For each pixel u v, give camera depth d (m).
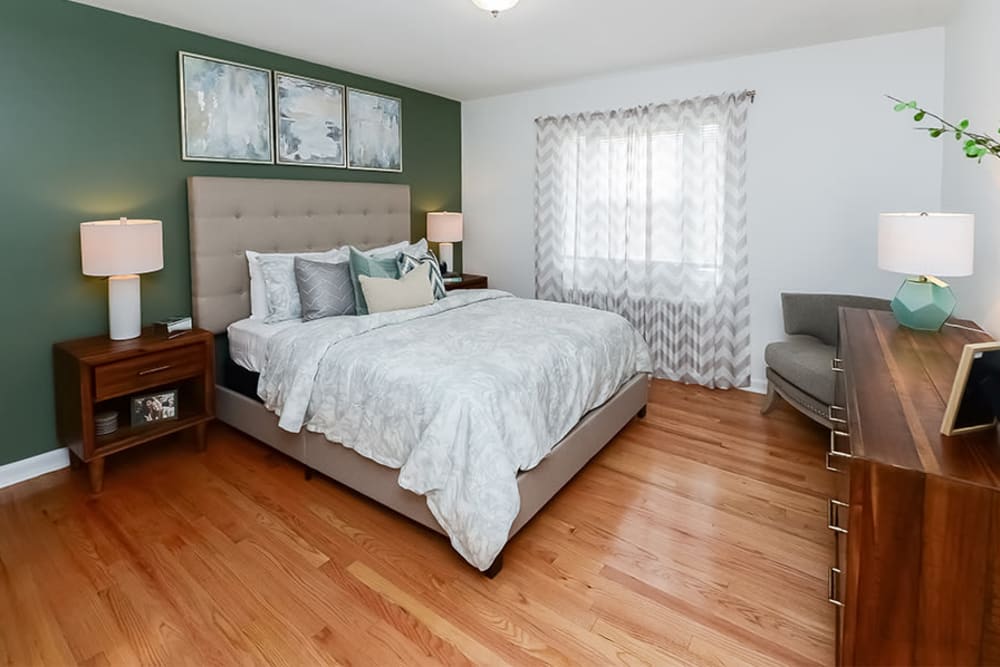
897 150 3.17
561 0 2.62
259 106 3.33
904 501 1.06
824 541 2.06
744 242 3.71
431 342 2.45
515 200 4.74
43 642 1.57
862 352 1.80
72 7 2.55
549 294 4.59
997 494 0.97
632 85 3.99
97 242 2.41
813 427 3.19
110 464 2.73
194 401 2.94
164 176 2.95
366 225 3.97
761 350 3.78
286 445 2.62
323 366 2.39
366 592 1.79
